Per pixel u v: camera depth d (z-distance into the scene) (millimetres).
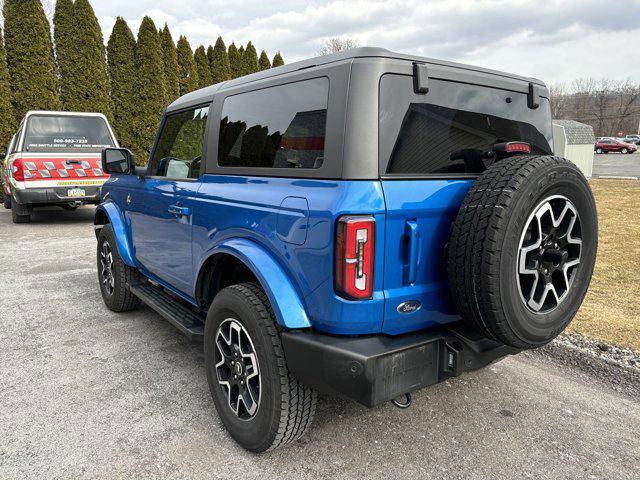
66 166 9453
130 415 2859
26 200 9227
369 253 1988
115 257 4387
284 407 2283
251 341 2379
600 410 3012
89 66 15141
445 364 2225
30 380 3291
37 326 4332
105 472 2344
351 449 2570
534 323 2164
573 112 89812
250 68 23375
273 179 2418
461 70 2410
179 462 2432
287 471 2379
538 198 2057
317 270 2080
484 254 1971
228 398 2613
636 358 3639
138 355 3721
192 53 19953
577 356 3707
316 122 2195
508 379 3416
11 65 13789
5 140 13523
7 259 7047
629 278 5891
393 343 2113
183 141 3387
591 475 2385
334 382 2064
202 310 3227
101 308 4844
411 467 2428
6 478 2289
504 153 2504
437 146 2283
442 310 2291
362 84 2051
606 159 42156
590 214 2330
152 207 3674
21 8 13547
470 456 2525
